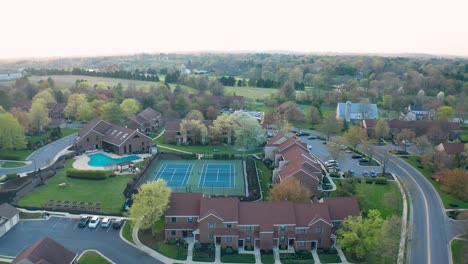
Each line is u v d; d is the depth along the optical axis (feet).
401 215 279.28
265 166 384.27
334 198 259.80
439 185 337.11
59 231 252.21
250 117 452.76
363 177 348.18
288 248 241.96
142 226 238.48
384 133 462.60
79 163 383.45
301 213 246.47
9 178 328.08
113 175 346.74
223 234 238.89
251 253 236.43
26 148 418.72
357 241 225.15
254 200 297.12
